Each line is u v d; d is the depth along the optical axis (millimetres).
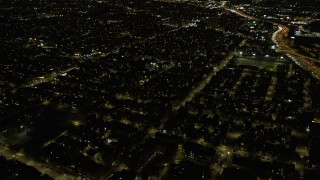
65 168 146750
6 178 138125
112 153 154625
